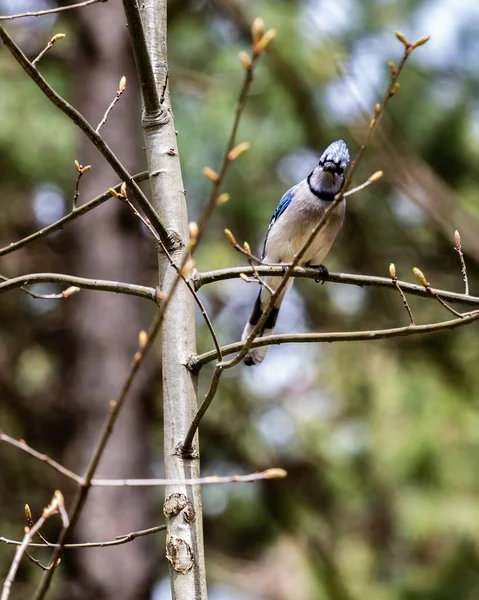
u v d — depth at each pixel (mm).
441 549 13320
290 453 13602
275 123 13133
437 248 12484
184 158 13156
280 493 13250
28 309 13398
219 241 13867
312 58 12234
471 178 12633
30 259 13539
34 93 12836
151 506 11625
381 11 12570
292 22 12375
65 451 12148
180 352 5082
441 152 12227
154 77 5473
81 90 12484
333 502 13688
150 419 11836
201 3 13422
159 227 5176
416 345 12633
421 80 12102
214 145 13250
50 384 13398
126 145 12281
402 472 12367
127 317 11930
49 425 12438
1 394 12375
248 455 13156
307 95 12484
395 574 13469
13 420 12523
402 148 11852
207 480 3756
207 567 13812
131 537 4688
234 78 13102
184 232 5352
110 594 10891
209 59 14078
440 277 12531
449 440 12258
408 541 12922
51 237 13727
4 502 12117
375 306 12883
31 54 12633
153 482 3697
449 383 12633
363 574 13820
